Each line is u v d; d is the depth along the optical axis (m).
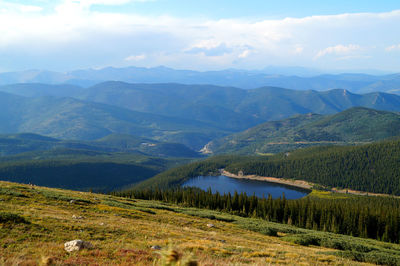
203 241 33.34
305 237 53.03
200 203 128.50
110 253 21.20
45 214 36.22
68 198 54.94
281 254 31.28
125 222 41.41
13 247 20.42
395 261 36.59
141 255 21.52
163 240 29.94
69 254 19.80
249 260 25.03
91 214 44.62
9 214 27.89
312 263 28.33
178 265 8.09
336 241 51.22
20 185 67.38
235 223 70.62
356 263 31.67
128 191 147.38
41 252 19.34
